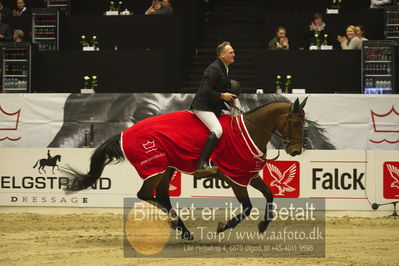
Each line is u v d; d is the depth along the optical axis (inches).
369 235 421.7
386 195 503.8
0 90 689.0
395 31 708.0
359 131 580.7
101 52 679.1
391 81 659.4
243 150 367.9
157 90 669.9
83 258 342.0
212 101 370.3
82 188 396.2
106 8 815.1
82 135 594.2
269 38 741.9
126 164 515.8
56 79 688.4
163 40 717.3
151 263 327.9
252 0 933.2
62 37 734.5
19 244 387.2
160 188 390.0
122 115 589.3
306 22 735.1
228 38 832.9
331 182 504.7
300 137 375.9
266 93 639.8
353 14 728.3
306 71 667.4
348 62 666.8
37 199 523.5
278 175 503.2
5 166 526.9
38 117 599.5
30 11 784.3
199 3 829.8
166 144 371.9
